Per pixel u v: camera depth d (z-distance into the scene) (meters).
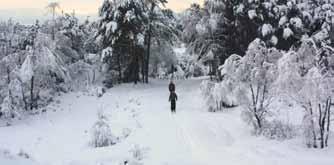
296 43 27.05
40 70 29.59
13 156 13.25
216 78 31.75
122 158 12.89
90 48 42.28
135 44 33.72
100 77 36.78
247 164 11.21
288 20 27.50
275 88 14.08
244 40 30.48
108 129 16.06
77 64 36.94
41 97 30.61
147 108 23.52
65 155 14.87
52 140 18.67
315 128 13.22
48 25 37.31
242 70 15.58
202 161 11.95
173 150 13.45
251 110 15.09
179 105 23.64
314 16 27.78
